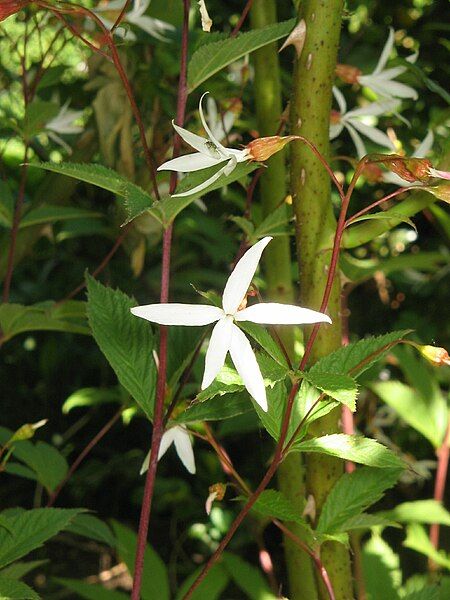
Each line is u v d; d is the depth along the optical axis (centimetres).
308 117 20
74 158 38
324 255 21
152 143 36
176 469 76
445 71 59
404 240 63
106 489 78
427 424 33
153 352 21
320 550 21
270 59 29
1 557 21
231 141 30
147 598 32
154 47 42
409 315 64
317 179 21
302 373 16
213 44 20
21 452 31
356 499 21
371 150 39
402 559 57
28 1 19
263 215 29
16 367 79
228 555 32
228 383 16
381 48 60
